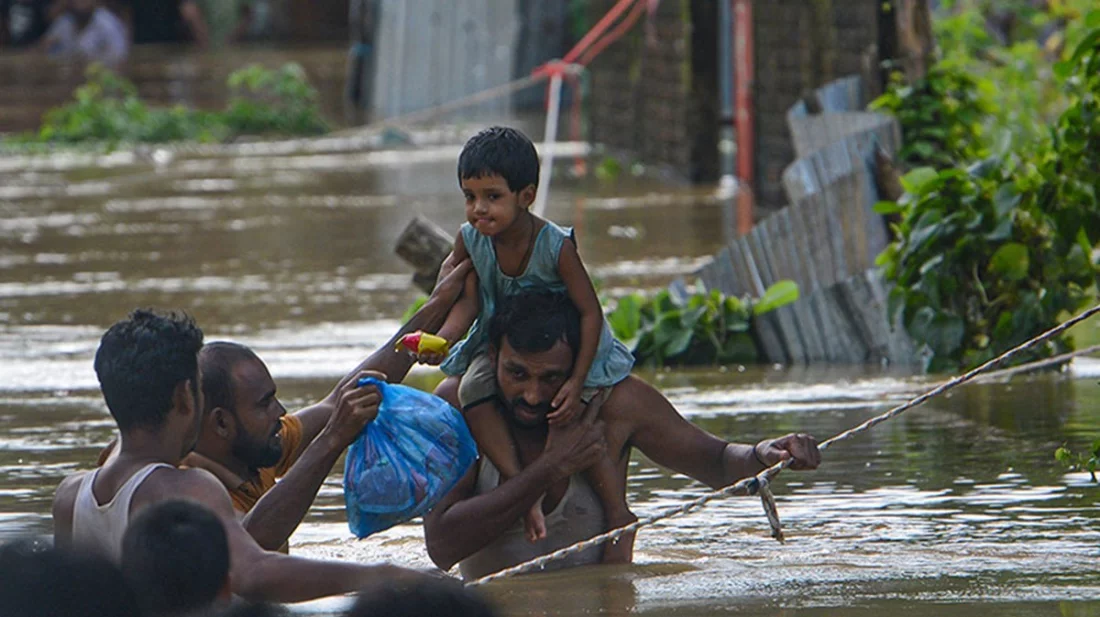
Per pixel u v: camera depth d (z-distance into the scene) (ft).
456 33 298.76
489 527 54.85
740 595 51.62
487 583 54.39
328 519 66.03
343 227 168.96
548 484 54.54
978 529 59.31
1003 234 87.15
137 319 47.88
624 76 222.07
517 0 299.17
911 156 103.76
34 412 87.15
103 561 36.06
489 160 53.72
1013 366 87.92
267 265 144.66
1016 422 76.64
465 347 57.52
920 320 89.10
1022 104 130.11
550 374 54.44
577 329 54.85
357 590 44.55
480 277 56.34
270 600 45.03
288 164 234.17
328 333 111.65
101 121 269.23
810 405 82.94
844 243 100.32
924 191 88.53
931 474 68.13
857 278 96.58
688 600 51.34
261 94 331.36
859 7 140.46
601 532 56.95
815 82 151.43
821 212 101.14
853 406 82.23
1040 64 144.15
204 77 360.07
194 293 130.72
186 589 38.63
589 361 54.95
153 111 281.54
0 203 193.88
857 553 56.80
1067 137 86.07
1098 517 60.23
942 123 104.68
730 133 235.81
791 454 54.80
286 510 49.93
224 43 454.40
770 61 166.09
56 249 156.87
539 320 54.19
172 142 268.41
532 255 55.11
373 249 152.97
